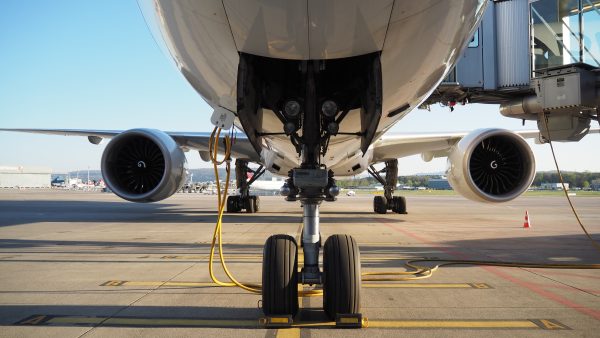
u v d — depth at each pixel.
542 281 5.30
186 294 4.64
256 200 18.17
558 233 11.19
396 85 3.87
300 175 3.97
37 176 126.06
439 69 3.96
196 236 9.92
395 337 3.28
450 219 15.87
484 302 4.30
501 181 9.05
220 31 3.36
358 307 3.58
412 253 7.55
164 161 9.91
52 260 6.78
